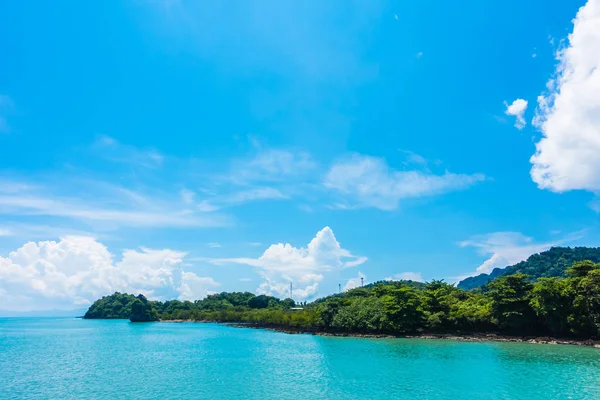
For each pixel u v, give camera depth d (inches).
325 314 4220.0
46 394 1635.1
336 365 2177.7
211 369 2149.4
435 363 2162.9
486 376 1809.8
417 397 1489.9
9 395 1627.7
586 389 1562.5
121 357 2743.6
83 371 2161.7
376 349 2773.1
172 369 2175.2
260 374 1973.4
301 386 1689.2
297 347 3080.7
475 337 3233.3
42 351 3196.4
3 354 2994.6
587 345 2755.9
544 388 1584.6
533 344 2856.8
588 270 3036.4
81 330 6274.6
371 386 1664.6
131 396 1579.7
